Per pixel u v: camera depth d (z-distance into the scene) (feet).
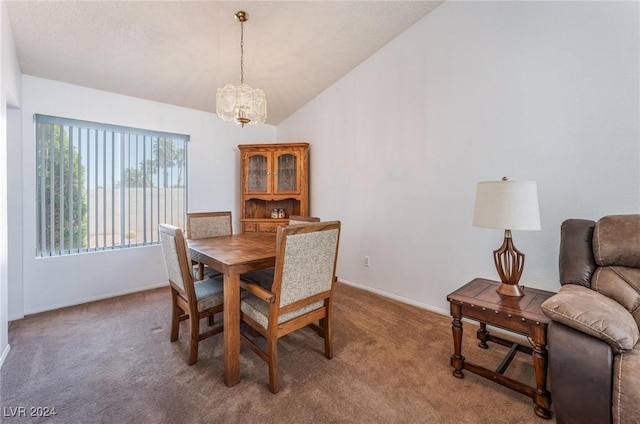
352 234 11.32
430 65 8.72
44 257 8.82
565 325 4.04
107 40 7.82
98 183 9.78
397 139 9.67
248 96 7.66
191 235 9.16
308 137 13.06
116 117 10.13
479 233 7.84
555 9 6.52
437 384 5.45
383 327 7.79
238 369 5.49
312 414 4.70
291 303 5.45
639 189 5.68
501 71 7.32
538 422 4.55
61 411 4.73
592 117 6.13
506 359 5.75
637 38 5.65
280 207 13.85
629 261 4.88
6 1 6.35
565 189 6.48
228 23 7.82
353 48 9.80
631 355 3.67
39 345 6.76
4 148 6.33
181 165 11.76
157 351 6.54
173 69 9.45
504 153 7.32
